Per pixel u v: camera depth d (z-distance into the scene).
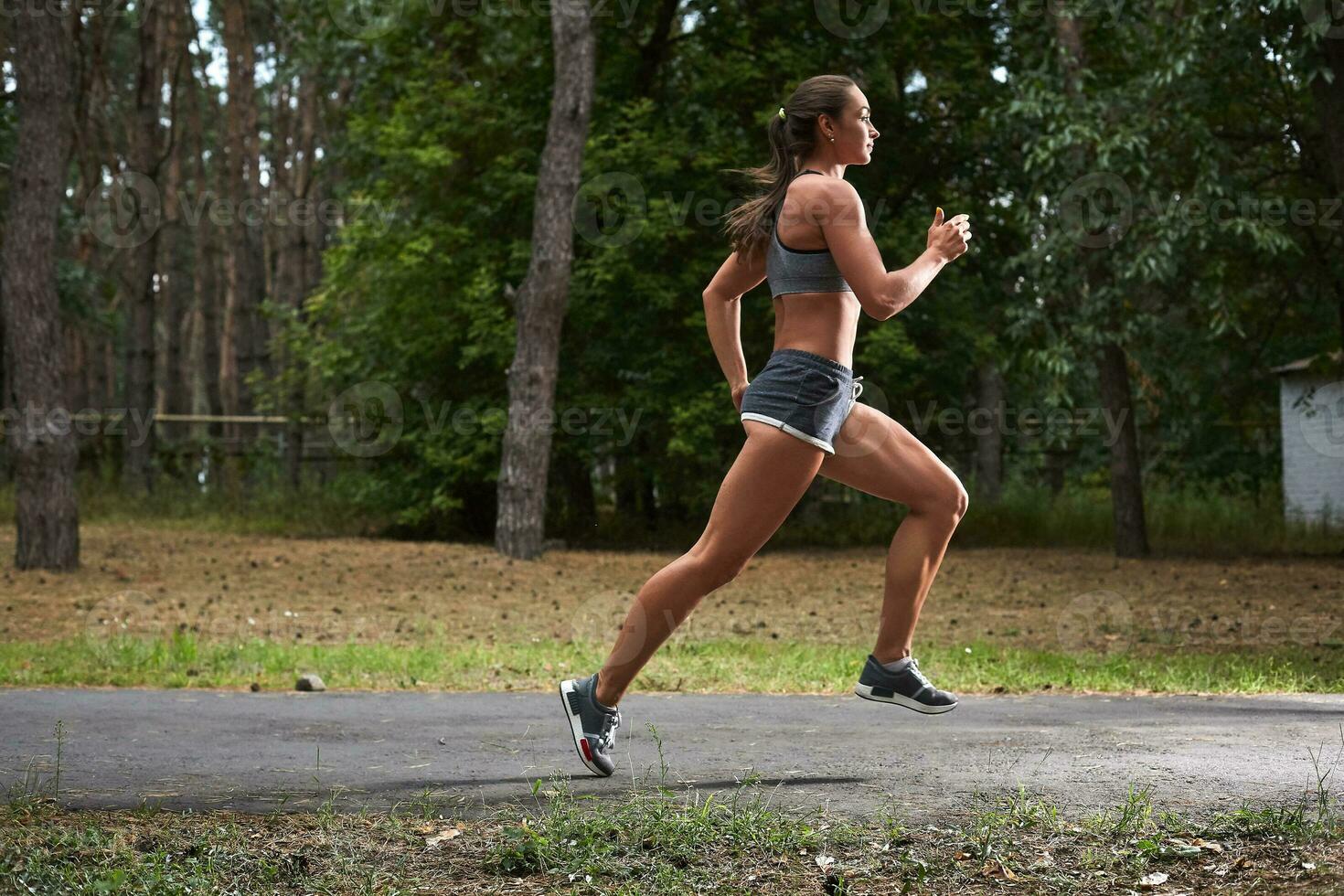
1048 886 2.80
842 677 7.20
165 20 27.92
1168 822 3.17
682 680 7.00
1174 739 4.42
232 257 36.72
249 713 5.39
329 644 8.88
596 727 3.85
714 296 3.96
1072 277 15.18
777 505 3.63
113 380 42.91
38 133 13.51
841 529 20.36
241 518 21.97
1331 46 12.99
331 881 2.90
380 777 3.93
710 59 19.27
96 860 3.00
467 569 14.48
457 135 19.30
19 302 13.38
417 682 7.05
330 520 21.67
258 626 9.81
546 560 15.86
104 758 4.27
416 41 20.22
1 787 3.76
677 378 18.38
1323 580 13.49
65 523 13.57
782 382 3.61
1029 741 4.46
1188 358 16.08
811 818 3.32
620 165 18.02
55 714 5.31
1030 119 15.71
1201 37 13.84
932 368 18.92
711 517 3.69
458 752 4.40
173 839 3.19
